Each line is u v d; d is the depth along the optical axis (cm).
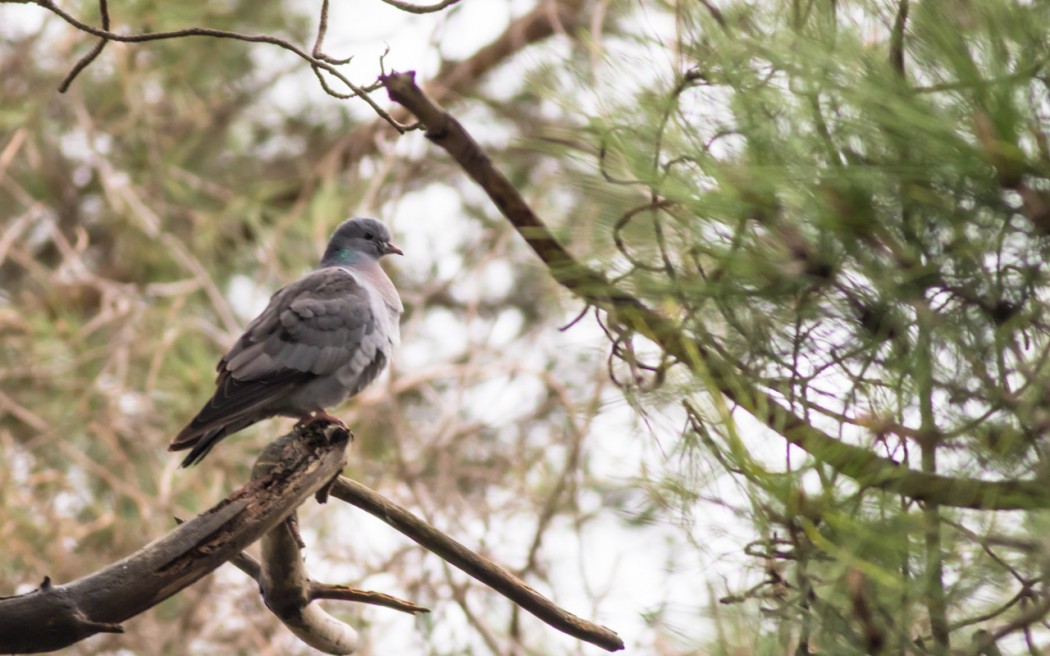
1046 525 476
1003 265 489
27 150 1655
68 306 1686
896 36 499
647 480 568
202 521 627
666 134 545
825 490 510
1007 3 470
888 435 514
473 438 1455
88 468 1391
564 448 1397
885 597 508
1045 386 481
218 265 1728
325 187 1636
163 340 1447
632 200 580
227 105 1822
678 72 556
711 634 562
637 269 574
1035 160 462
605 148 569
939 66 486
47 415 1497
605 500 1195
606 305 588
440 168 1716
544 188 1366
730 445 527
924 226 495
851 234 497
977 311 498
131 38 719
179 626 1323
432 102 684
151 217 1600
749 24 540
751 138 514
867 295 516
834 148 497
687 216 552
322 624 770
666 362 598
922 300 500
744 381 544
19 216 1759
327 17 732
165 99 1748
